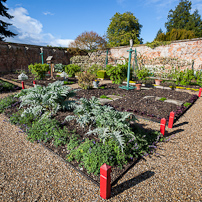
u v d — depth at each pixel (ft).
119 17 94.89
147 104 21.15
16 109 18.33
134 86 36.22
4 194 7.30
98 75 53.42
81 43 83.41
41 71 43.73
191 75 38.37
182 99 25.09
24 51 65.05
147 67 56.08
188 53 47.06
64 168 9.11
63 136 11.65
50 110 15.85
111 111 11.60
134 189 7.73
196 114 19.10
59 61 77.20
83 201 6.99
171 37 60.34
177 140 12.76
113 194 7.39
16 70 59.26
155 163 9.86
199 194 7.50
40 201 6.96
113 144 10.01
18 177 8.38
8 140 12.23
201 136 13.39
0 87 29.30
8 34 81.97
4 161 9.68
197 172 9.06
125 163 9.36
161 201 7.09
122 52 64.08
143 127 15.14
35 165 9.35
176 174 8.88
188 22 102.58
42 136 11.82
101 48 71.15
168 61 50.85
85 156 9.07
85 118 12.37
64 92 15.24
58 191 7.52
